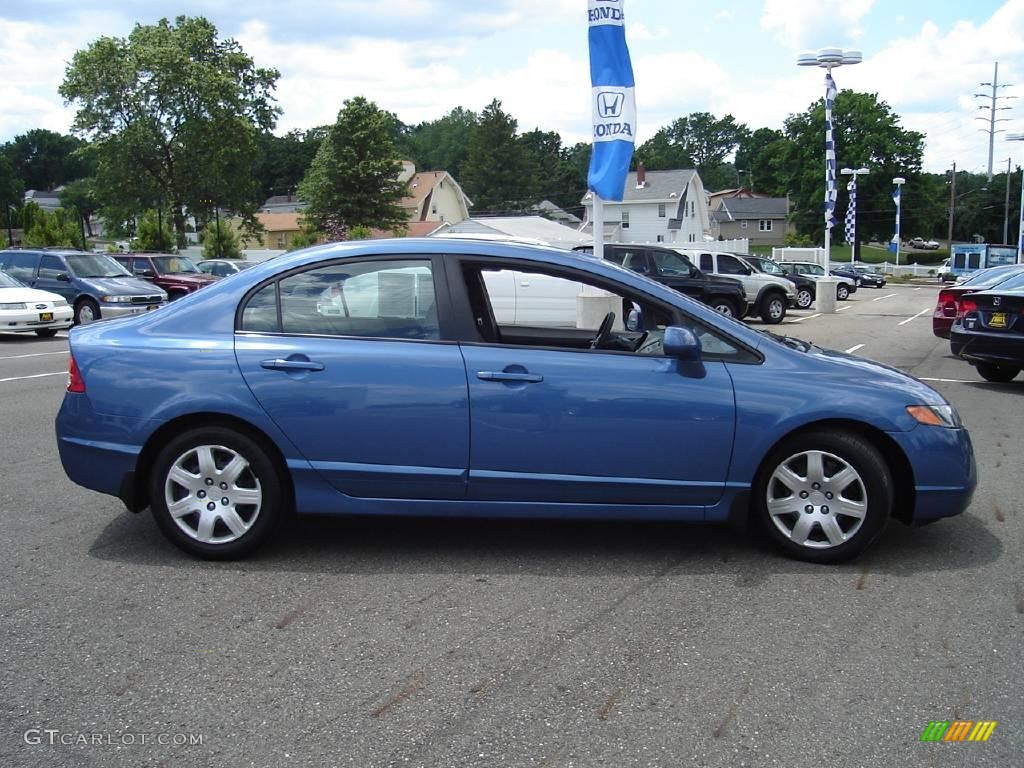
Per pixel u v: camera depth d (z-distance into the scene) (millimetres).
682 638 3883
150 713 3248
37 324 17844
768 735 3123
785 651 3766
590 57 11258
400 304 4676
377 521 5469
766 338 4793
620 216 71688
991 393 11023
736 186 146250
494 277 5664
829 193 27547
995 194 93312
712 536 5223
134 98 51719
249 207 58438
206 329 4691
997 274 16578
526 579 4547
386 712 3262
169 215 54812
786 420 4562
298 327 4684
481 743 3059
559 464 4570
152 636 3867
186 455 4648
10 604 4191
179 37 54438
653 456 4574
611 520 4730
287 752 3006
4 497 5945
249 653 3715
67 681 3475
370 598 4289
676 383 4562
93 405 4652
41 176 128250
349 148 70062
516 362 4551
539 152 126125
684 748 3037
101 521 5441
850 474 4633
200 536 4695
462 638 3867
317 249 4824
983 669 3617
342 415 4547
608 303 5367
